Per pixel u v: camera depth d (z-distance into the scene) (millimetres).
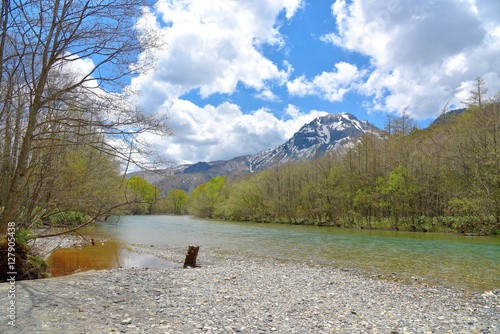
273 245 32750
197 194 127000
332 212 70438
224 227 61781
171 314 9773
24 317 8383
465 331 9438
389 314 11055
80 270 18219
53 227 19125
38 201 16375
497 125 43281
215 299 11953
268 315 10289
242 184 94312
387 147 64562
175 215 134250
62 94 14203
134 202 16656
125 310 9867
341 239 38281
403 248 30016
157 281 14500
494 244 32438
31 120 13695
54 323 8156
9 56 13281
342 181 69062
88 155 19438
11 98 13836
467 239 37562
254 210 89500
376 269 20328
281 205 81812
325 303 12234
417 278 17734
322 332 8891
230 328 8812
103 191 19969
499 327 9852
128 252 26422
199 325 8875
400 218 57625
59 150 16078
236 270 19031
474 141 45844
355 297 13484
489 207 41906
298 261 23438
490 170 42781
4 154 14805
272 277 17281
